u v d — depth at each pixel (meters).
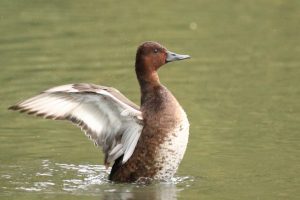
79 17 22.06
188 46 19.25
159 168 11.07
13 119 14.17
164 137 10.98
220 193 10.48
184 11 22.84
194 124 13.78
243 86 16.27
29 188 10.75
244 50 19.09
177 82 16.62
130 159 11.09
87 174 11.47
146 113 11.09
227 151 12.31
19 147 12.59
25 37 19.95
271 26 21.23
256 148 12.42
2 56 18.34
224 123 13.83
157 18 22.02
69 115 10.77
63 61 17.97
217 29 20.91
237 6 23.53
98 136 11.00
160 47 11.69
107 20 21.78
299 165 11.60
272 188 10.64
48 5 23.47
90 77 16.70
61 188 10.77
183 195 10.45
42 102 10.56
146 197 10.40
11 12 22.52
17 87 15.95
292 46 19.41
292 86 16.22
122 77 16.77
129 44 19.42
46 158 12.09
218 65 17.94
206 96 15.58
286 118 14.08
